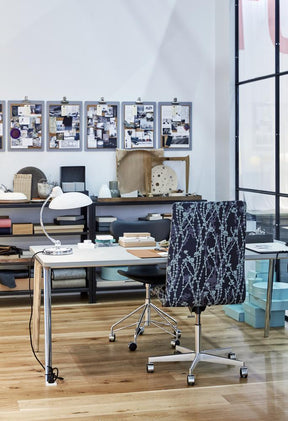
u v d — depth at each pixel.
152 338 5.20
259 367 4.46
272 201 5.99
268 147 6.04
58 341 5.11
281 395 3.94
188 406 3.78
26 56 6.68
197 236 4.09
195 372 4.39
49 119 6.77
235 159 6.79
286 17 5.64
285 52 5.68
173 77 7.05
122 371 4.40
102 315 5.97
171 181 6.96
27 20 6.65
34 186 6.73
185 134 7.11
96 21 6.82
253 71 6.32
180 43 7.04
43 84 6.73
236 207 4.14
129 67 6.93
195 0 7.04
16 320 5.77
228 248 4.17
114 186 6.74
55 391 4.02
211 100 7.15
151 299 6.63
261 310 5.48
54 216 6.78
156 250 4.71
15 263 6.32
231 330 5.43
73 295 6.86
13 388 4.08
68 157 6.84
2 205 6.29
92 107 6.86
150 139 7.02
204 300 4.18
